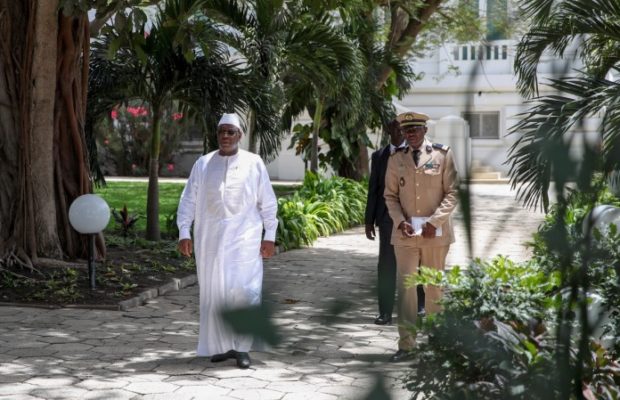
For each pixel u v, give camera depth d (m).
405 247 6.39
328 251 13.77
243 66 14.62
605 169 0.93
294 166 32.66
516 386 2.09
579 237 1.11
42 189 10.44
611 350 2.85
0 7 10.23
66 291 9.16
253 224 6.48
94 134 13.40
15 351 6.97
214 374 6.31
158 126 13.15
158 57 12.48
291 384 6.01
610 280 2.47
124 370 6.43
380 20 17.80
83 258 10.84
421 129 6.40
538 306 3.03
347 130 20.52
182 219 6.61
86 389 5.95
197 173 6.59
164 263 11.07
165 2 12.34
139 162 32.62
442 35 19.06
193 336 7.61
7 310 8.62
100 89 12.70
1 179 10.31
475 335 2.08
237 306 0.74
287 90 16.69
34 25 10.27
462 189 0.94
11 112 10.38
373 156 7.82
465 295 3.11
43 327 7.88
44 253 10.43
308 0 9.97
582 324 1.14
